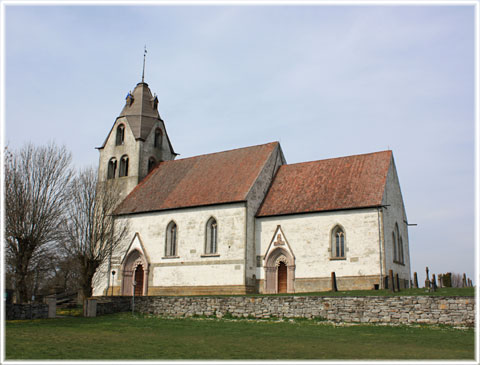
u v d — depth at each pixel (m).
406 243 57.06
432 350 22.38
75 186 48.06
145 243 59.22
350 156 56.88
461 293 36.38
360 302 32.69
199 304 37.94
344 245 49.25
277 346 23.41
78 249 46.47
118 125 71.19
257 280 53.25
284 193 56.19
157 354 20.77
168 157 73.06
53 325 32.28
